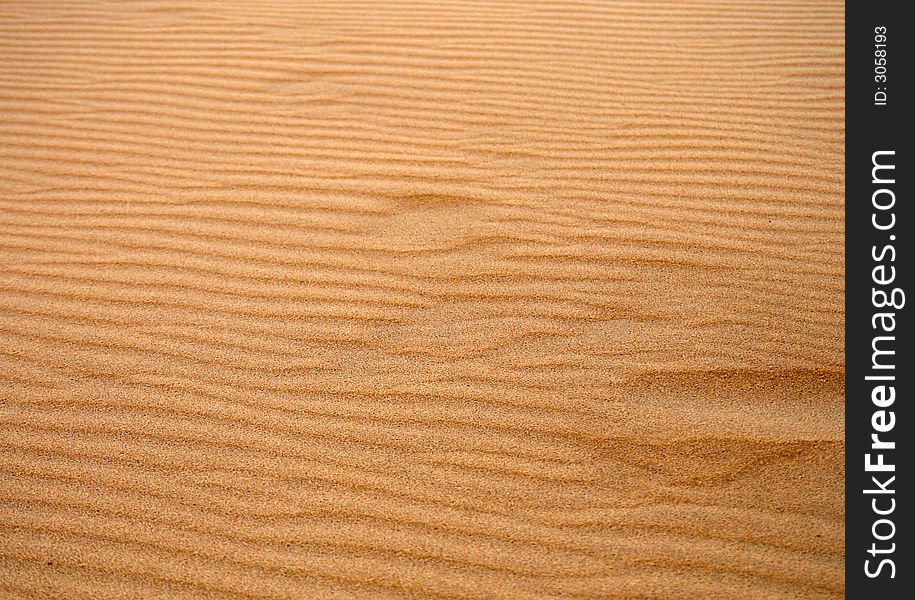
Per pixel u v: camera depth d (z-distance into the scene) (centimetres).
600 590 216
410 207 379
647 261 337
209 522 234
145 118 468
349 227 364
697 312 308
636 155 420
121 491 243
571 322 304
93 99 490
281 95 491
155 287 327
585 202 379
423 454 254
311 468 250
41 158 429
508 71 515
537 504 238
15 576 219
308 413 268
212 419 266
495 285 324
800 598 213
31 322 309
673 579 218
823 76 496
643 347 292
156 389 278
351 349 294
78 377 283
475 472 248
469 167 411
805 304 311
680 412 266
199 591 216
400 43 554
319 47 550
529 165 412
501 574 220
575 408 268
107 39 568
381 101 481
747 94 480
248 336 301
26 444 258
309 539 229
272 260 343
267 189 396
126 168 418
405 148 431
